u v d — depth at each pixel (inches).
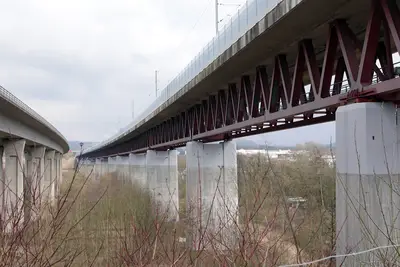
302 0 464.4
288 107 610.5
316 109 538.0
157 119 1648.6
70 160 3257.9
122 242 291.9
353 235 414.9
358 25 543.5
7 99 923.4
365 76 442.6
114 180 2417.6
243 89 841.5
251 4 655.8
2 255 211.3
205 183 1210.0
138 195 1325.0
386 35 446.6
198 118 1215.6
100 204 523.5
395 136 435.5
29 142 1462.8
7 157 1201.4
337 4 474.3
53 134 1883.6
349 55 475.5
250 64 757.3
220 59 765.9
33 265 216.2
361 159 431.5
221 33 812.0
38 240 239.5
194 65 1011.9
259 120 714.2
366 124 428.8
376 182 377.7
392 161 431.2
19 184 1171.9
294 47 641.0
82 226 372.8
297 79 600.7
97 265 298.8
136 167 2491.4
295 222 306.7
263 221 258.7
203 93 1060.5
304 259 263.1
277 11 530.3
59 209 271.0
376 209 410.6
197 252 256.1
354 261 378.6
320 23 534.6
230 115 927.0
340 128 466.9
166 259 256.7
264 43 627.8
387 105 437.4
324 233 343.6
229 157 1241.4
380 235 394.0
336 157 473.7
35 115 1259.8
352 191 436.1
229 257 247.0
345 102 470.0
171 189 1715.1
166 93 1365.7
